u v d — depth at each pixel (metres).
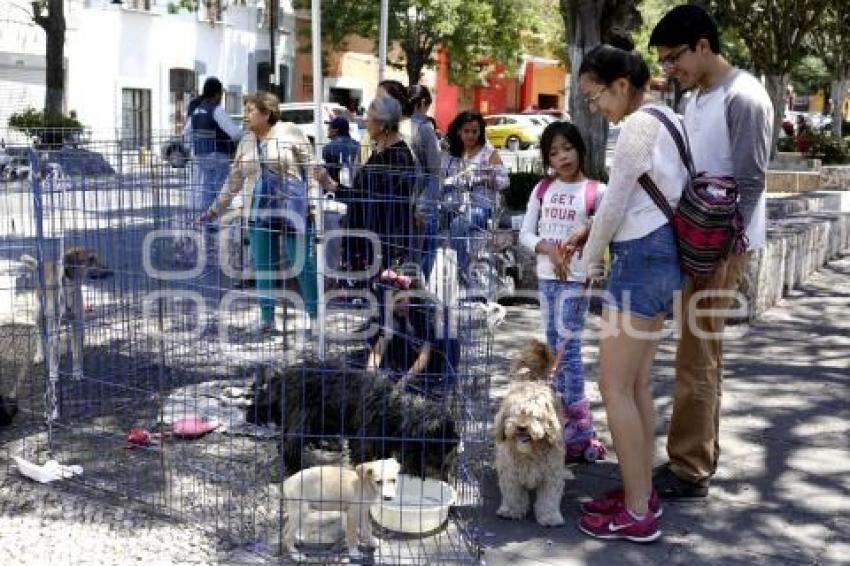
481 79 33.94
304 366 4.36
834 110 27.17
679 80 4.10
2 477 4.33
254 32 30.19
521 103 47.28
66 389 5.20
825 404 5.67
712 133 3.96
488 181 4.73
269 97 6.18
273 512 3.95
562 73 48.81
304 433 4.16
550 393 3.95
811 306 8.64
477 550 3.65
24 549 3.62
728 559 3.70
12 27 22.19
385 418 4.09
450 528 3.92
